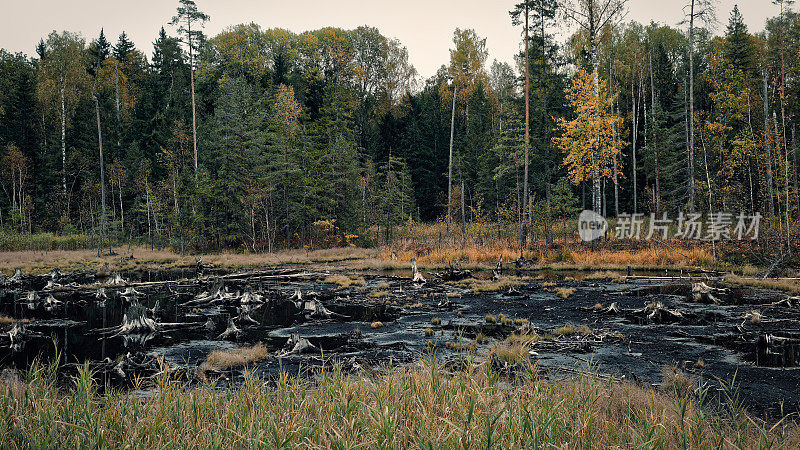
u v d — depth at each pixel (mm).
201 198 39500
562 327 12234
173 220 38031
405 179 44812
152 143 51062
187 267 30094
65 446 3637
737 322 12750
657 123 40031
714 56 34625
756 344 10406
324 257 33688
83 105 57094
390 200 41812
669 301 16000
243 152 40562
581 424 4082
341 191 41719
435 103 61375
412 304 16500
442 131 57312
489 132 50531
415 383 5180
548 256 28953
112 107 57469
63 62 59219
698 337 11133
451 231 41531
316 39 72062
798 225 26609
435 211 55688
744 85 37344
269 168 40219
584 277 22797
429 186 55750
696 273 23062
